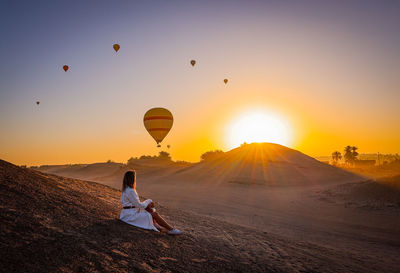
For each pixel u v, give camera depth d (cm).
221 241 711
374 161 14288
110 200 946
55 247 424
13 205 526
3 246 381
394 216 1981
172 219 966
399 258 996
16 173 729
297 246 841
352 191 2906
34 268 356
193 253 554
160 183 5272
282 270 560
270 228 1518
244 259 586
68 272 369
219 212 2111
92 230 532
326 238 1325
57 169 13338
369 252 1054
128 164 11156
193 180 5456
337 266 675
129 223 626
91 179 7381
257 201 2914
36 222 488
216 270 495
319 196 3053
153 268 445
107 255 446
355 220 1909
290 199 3044
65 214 573
